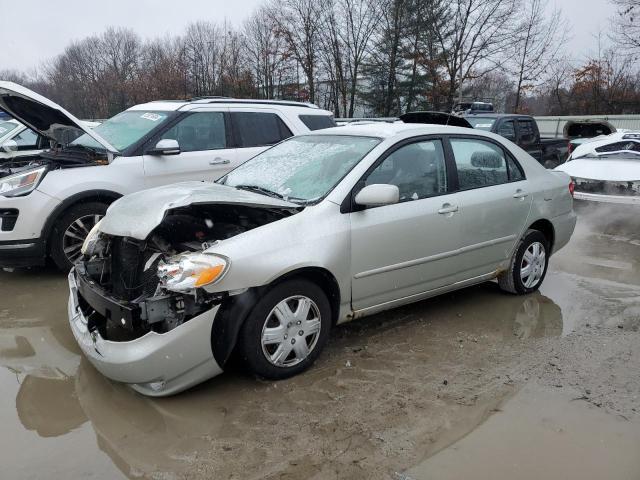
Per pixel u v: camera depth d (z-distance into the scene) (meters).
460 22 32.69
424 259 4.17
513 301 5.09
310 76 39.84
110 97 53.62
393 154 4.11
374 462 2.72
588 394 3.41
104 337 3.44
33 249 5.30
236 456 2.75
